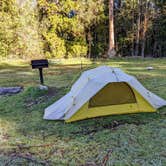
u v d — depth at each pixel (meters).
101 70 4.75
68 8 15.98
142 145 3.48
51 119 4.56
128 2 16.72
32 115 4.95
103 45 17.20
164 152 3.28
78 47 16.58
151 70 9.16
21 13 14.49
